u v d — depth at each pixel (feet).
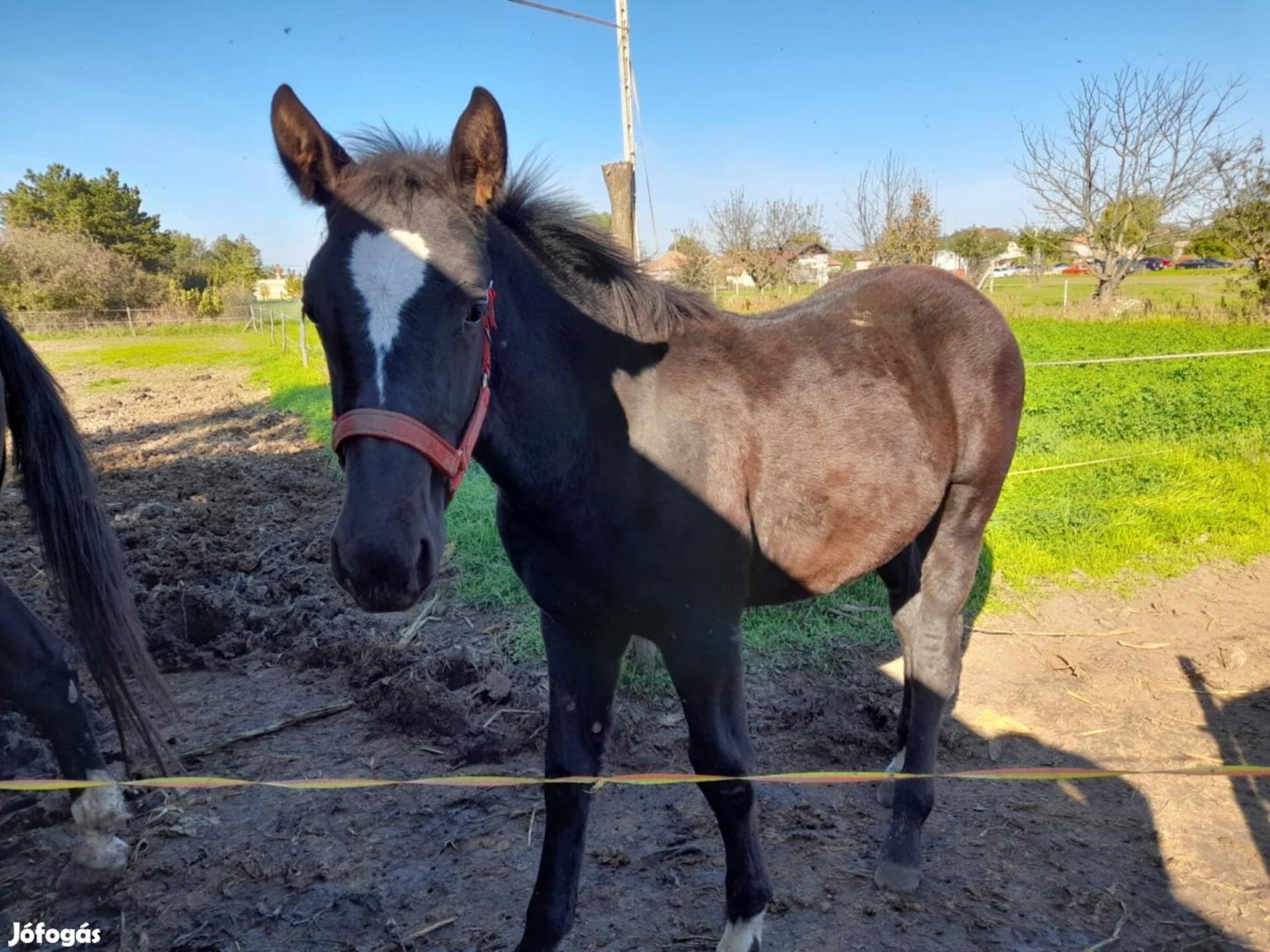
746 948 7.79
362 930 8.54
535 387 6.89
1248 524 19.44
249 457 32.53
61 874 9.26
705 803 10.53
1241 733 11.82
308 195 6.56
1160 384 37.19
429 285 5.73
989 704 12.74
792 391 8.39
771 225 111.04
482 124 6.26
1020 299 96.84
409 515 5.45
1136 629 15.11
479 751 11.53
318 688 13.84
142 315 155.02
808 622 15.24
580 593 7.39
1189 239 91.71
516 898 8.94
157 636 15.07
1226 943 8.10
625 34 25.11
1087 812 10.23
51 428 9.39
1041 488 22.22
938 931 8.35
